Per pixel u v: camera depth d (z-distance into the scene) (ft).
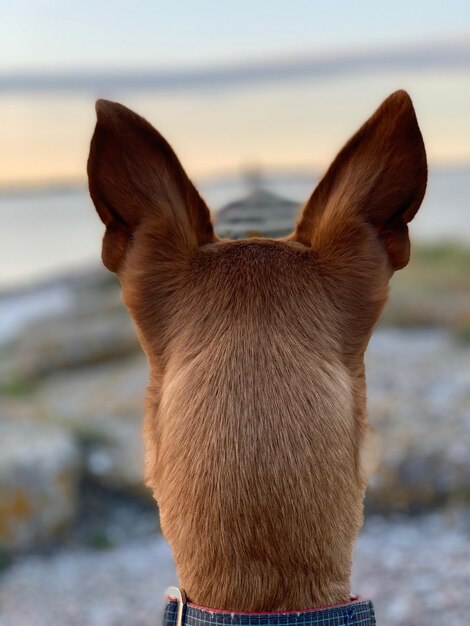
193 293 1.37
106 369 7.06
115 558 4.24
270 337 1.32
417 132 1.36
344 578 1.26
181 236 1.40
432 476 4.33
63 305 9.21
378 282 1.38
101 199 1.39
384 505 4.33
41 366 6.98
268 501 1.23
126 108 1.37
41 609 3.72
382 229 1.40
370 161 1.39
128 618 3.65
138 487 4.67
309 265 1.38
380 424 4.73
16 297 10.62
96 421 5.32
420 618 3.40
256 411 1.26
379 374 5.74
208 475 1.24
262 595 1.23
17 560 4.23
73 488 4.54
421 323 7.50
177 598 1.29
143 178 1.39
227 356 1.30
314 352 1.31
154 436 1.34
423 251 11.11
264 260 1.39
